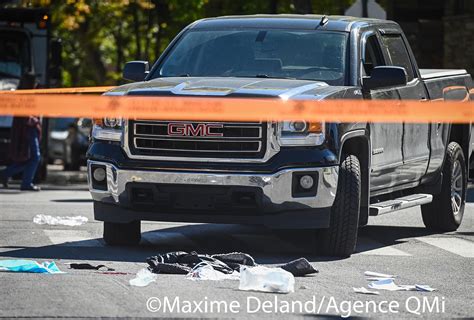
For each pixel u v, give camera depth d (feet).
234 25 85.20
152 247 79.77
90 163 77.15
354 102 75.20
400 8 230.68
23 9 171.42
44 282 62.23
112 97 75.15
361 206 79.56
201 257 68.18
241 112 72.74
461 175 98.12
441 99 94.27
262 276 61.77
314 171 73.56
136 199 75.56
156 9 237.25
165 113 73.82
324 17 85.51
